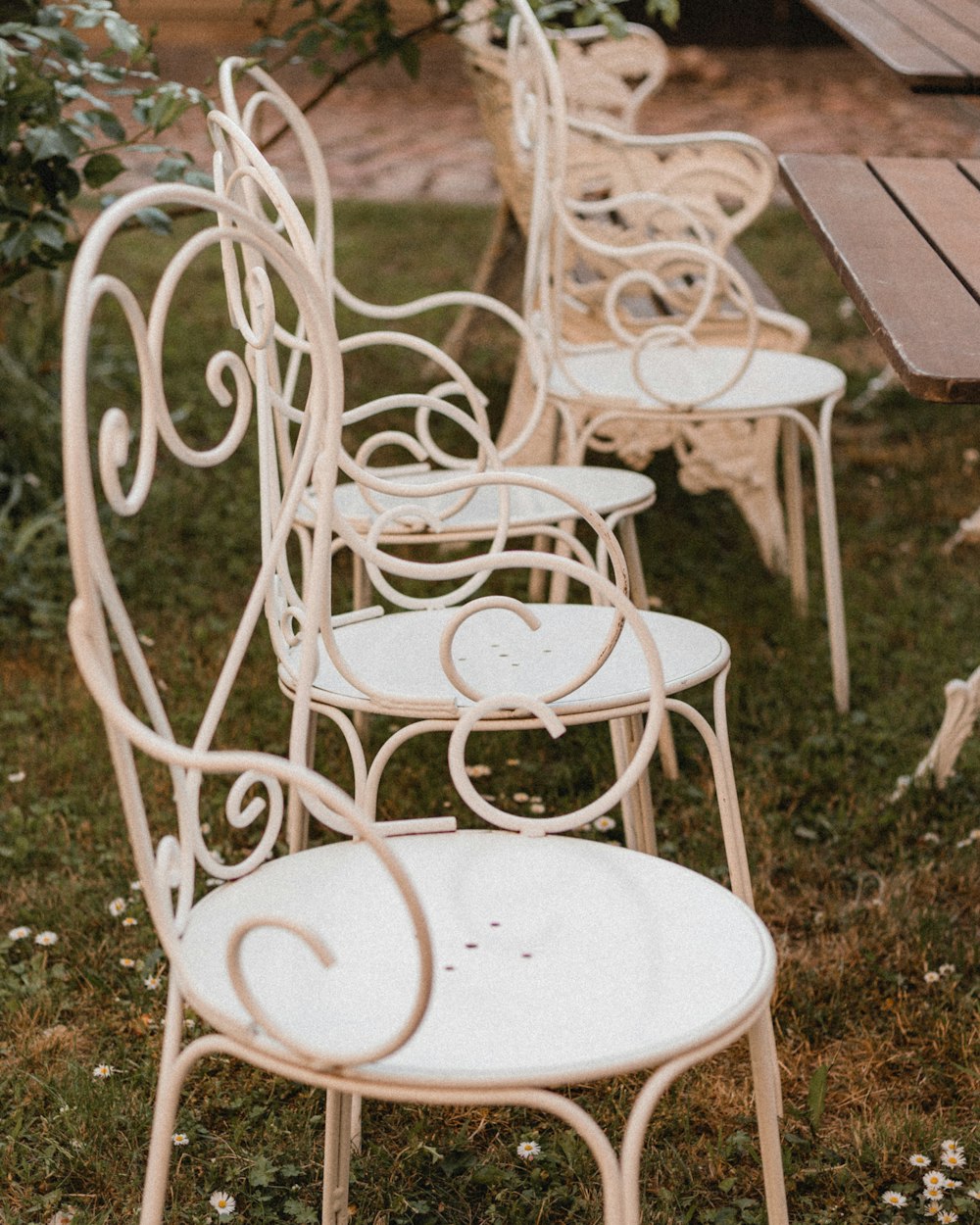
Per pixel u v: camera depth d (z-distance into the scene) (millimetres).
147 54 3061
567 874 1389
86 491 1100
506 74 3701
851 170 2676
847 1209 1751
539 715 1473
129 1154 1834
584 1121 1077
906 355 1623
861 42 3109
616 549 1605
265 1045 1119
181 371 4910
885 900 2383
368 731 2859
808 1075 1992
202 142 8070
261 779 1437
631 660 1699
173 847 1279
